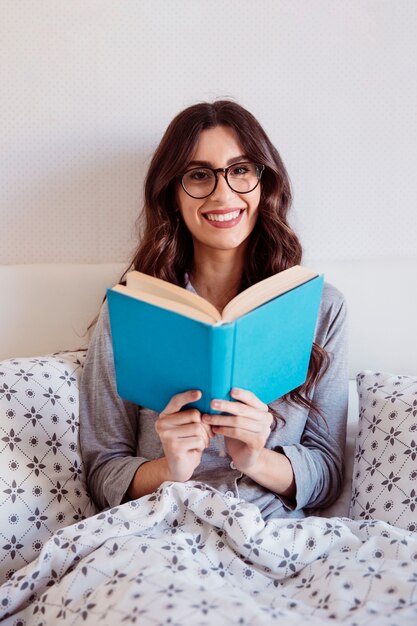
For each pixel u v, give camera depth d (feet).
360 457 4.42
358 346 5.30
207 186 4.30
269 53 5.19
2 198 5.22
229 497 3.85
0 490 3.99
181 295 3.46
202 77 5.18
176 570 3.38
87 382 4.55
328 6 5.16
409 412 4.31
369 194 5.43
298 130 5.31
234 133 4.28
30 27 5.01
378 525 3.83
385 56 5.26
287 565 3.68
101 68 5.10
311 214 5.43
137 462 4.26
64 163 5.21
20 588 3.54
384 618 3.12
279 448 4.34
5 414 4.17
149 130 5.22
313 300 3.64
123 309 3.40
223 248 4.38
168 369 3.46
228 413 3.62
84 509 4.27
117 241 5.34
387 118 5.34
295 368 3.84
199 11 5.09
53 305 5.06
